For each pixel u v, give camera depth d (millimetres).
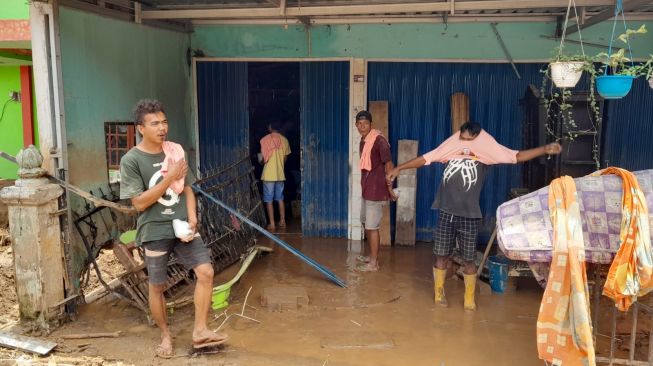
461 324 3967
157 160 3227
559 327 2705
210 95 6301
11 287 4582
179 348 3500
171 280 4340
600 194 2818
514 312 4203
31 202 3551
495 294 4598
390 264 5422
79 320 3945
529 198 2975
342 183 6293
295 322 3979
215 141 6383
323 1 4648
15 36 5664
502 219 2963
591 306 4199
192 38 6195
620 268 2643
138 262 4348
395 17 5836
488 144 4027
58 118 3807
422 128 6094
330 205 6363
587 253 2752
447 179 4141
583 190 2850
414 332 3818
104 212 4441
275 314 4129
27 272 3662
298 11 4637
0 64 8141
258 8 4781
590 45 5633
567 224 2725
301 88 6152
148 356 3395
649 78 3291
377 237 5125
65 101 3943
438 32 5863
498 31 5789
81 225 4133
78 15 4086
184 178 3309
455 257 4906
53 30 3736
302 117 6211
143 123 3133
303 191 6367
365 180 5008
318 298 4465
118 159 4734
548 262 2916
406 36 5906
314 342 3639
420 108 6059
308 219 6430
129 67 4891
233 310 4203
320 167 6297
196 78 6273
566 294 2688
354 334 3766
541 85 5844
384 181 4918
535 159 5438
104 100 4480
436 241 4281
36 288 3670
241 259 5242
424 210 6250
